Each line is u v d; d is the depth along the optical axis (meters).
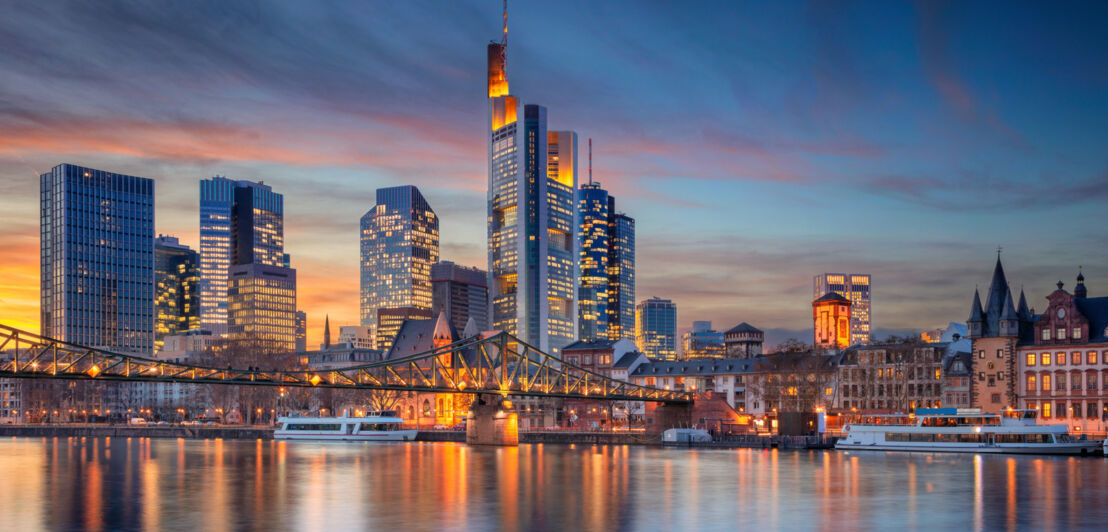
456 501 110.94
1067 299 198.25
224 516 100.88
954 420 184.00
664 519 97.44
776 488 121.69
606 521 96.44
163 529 93.19
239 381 168.00
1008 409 184.88
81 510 105.88
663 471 145.75
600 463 162.38
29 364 148.25
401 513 101.94
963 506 104.81
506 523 95.38
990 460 161.25
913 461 161.25
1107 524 93.75
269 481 134.50
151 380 159.50
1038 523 94.31
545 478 135.88
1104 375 191.50
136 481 136.12
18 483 134.38
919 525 93.50
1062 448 170.88
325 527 93.44
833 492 117.25
